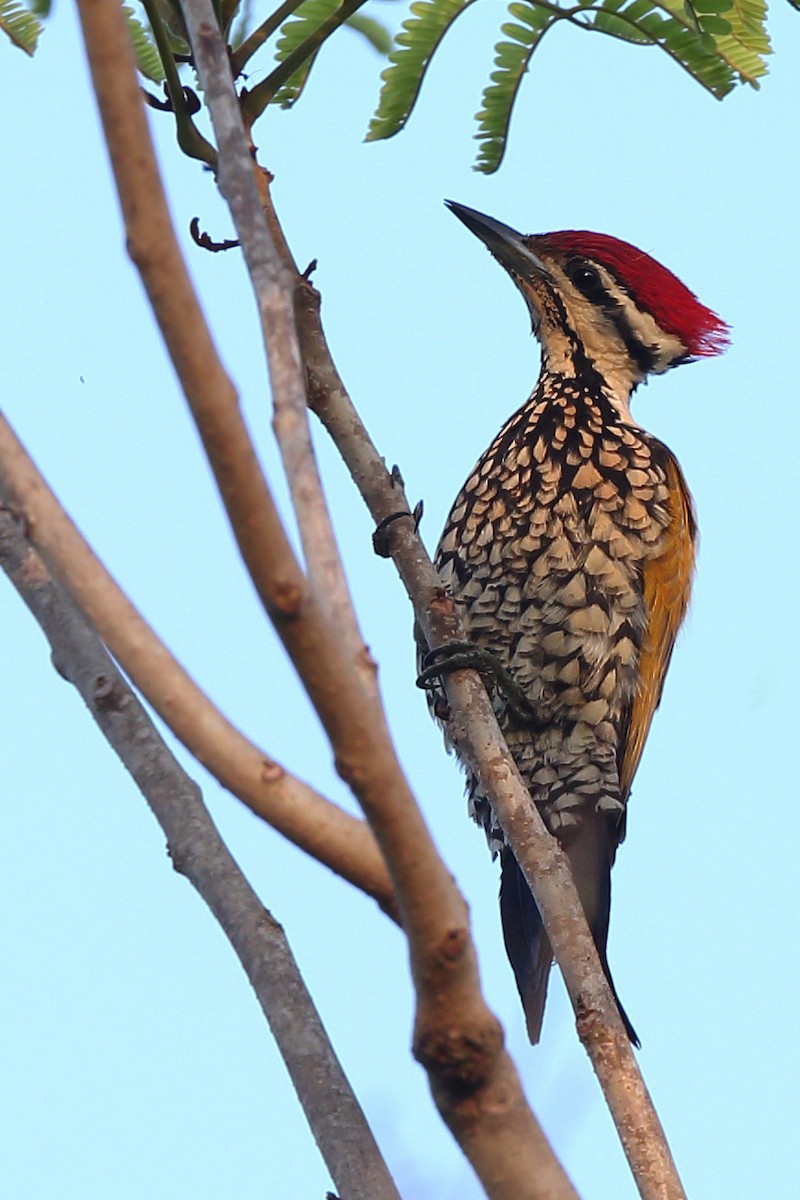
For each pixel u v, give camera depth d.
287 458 5.08
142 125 4.24
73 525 4.49
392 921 4.53
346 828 4.48
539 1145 4.41
